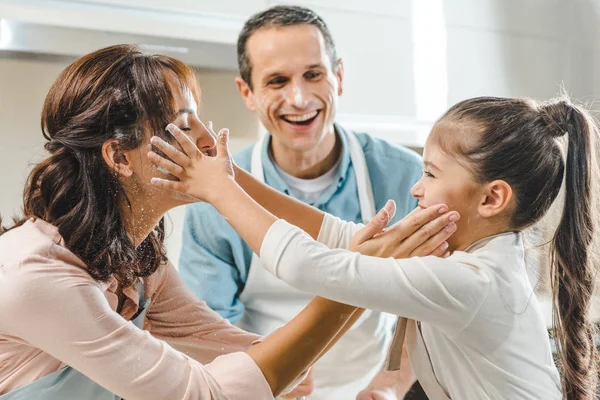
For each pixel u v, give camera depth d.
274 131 1.36
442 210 0.89
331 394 1.20
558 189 0.95
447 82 2.13
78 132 0.84
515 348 0.90
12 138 1.61
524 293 0.92
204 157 0.88
